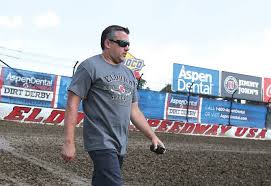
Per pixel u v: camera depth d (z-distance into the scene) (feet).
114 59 15.06
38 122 84.02
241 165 42.98
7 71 82.58
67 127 14.34
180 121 103.96
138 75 106.73
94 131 14.74
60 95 87.71
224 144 77.36
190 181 32.45
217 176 35.19
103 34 15.15
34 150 43.75
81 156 41.86
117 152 14.88
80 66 14.90
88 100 14.92
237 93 122.62
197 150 58.70
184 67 113.80
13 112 81.97
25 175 30.35
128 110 15.15
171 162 42.22
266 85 128.57
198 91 115.65
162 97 100.94
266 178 35.47
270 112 119.44
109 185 14.33
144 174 34.40
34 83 85.15
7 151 41.34
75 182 29.50
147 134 15.65
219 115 111.14
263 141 101.24
